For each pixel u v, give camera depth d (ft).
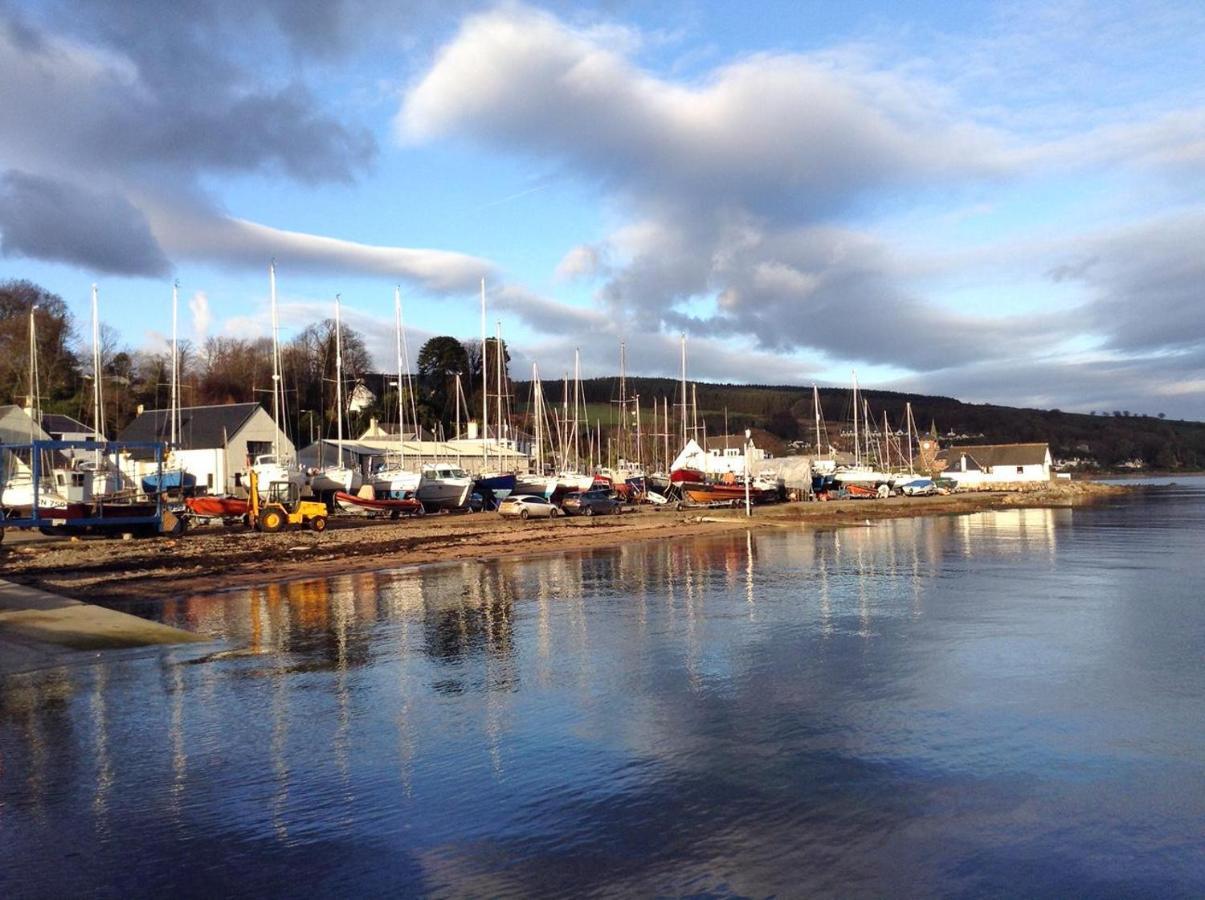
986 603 61.11
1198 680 38.11
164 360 332.19
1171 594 65.16
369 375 408.05
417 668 41.45
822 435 547.90
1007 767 27.17
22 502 122.01
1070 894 19.08
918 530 146.82
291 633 51.21
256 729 31.50
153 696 36.32
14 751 29.25
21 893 19.39
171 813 23.85
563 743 29.73
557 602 63.67
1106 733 30.53
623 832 22.49
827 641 47.32
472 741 30.01
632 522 162.20
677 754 28.55
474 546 113.80
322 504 141.79
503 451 263.70
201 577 81.20
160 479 127.54
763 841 21.91
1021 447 423.23
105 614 54.95
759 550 109.29
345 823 23.13
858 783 25.84
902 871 20.24
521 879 19.95
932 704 34.40
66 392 282.56
